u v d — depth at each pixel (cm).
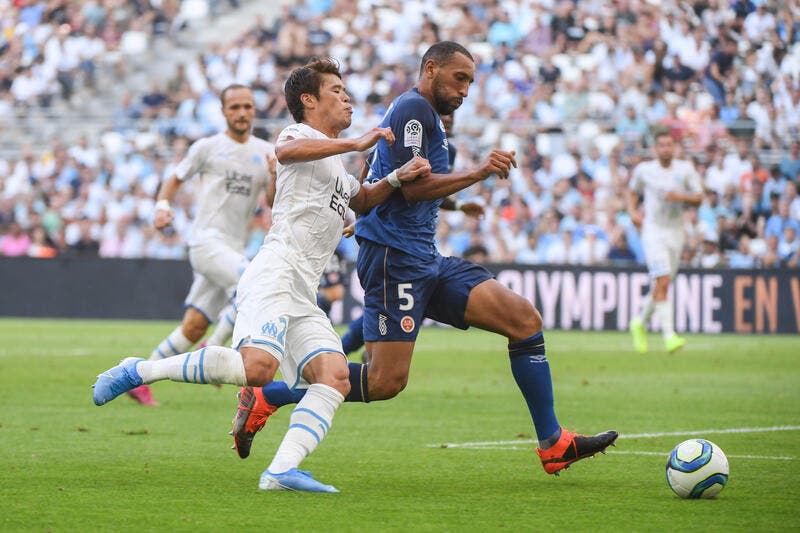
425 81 1554
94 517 1189
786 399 2616
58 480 1443
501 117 6494
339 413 2300
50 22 7556
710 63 6588
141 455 1683
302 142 1355
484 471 1570
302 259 1400
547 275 5466
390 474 1537
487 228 5872
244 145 2506
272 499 1309
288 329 1411
